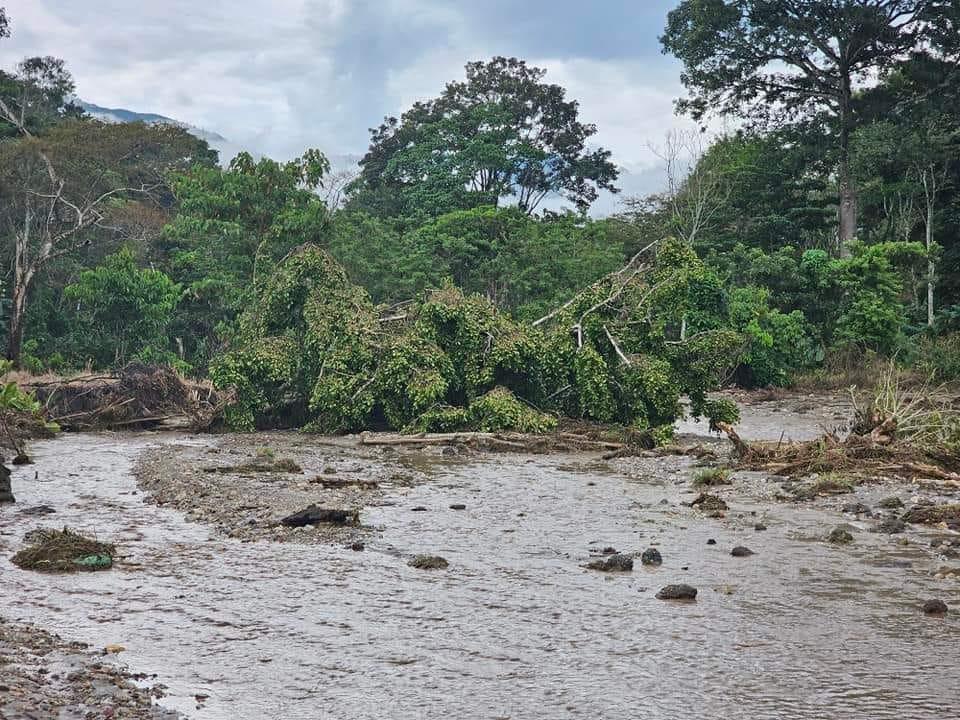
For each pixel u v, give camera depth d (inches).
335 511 602.2
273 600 446.6
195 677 353.4
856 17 2329.0
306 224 1590.8
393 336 1091.9
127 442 1009.5
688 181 2598.4
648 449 966.4
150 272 1804.9
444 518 627.2
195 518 616.4
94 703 322.7
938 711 325.7
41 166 2003.0
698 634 401.1
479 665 366.6
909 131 2393.0
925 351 1900.8
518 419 1007.0
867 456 804.0
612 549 537.3
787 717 320.8
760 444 868.0
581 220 2532.0
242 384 1072.8
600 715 322.3
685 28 2596.0
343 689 343.3
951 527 597.0
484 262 1999.3
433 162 2807.6
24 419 1051.9
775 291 2038.6
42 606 435.2
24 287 1652.3
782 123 2613.2
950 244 2372.0
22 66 2851.9
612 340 1054.4
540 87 3206.2
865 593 459.5
